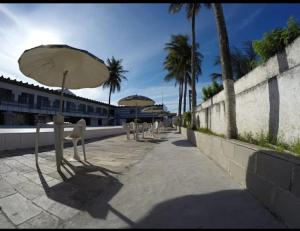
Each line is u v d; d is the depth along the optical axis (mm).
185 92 23734
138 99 13281
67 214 2377
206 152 6309
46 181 3361
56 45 3898
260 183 2711
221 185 3391
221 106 8406
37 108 28703
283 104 3912
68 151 6480
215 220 2209
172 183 3494
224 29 5258
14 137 5977
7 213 2361
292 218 2023
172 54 23297
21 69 4711
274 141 4148
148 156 6039
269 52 5750
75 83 5664
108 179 3619
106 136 13219
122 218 2281
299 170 1944
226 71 5043
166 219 2238
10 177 3459
